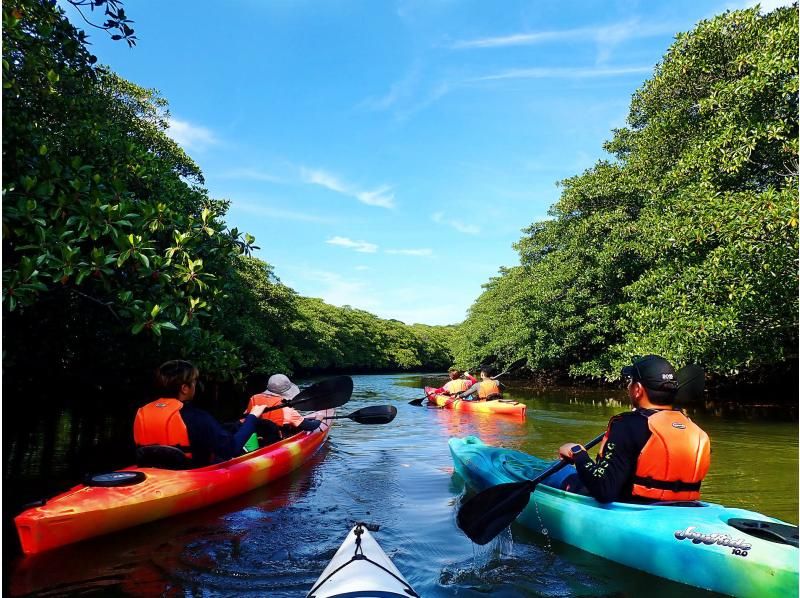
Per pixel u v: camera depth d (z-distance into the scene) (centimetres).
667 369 325
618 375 1172
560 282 1658
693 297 891
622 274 1389
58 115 607
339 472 571
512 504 351
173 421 420
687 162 956
